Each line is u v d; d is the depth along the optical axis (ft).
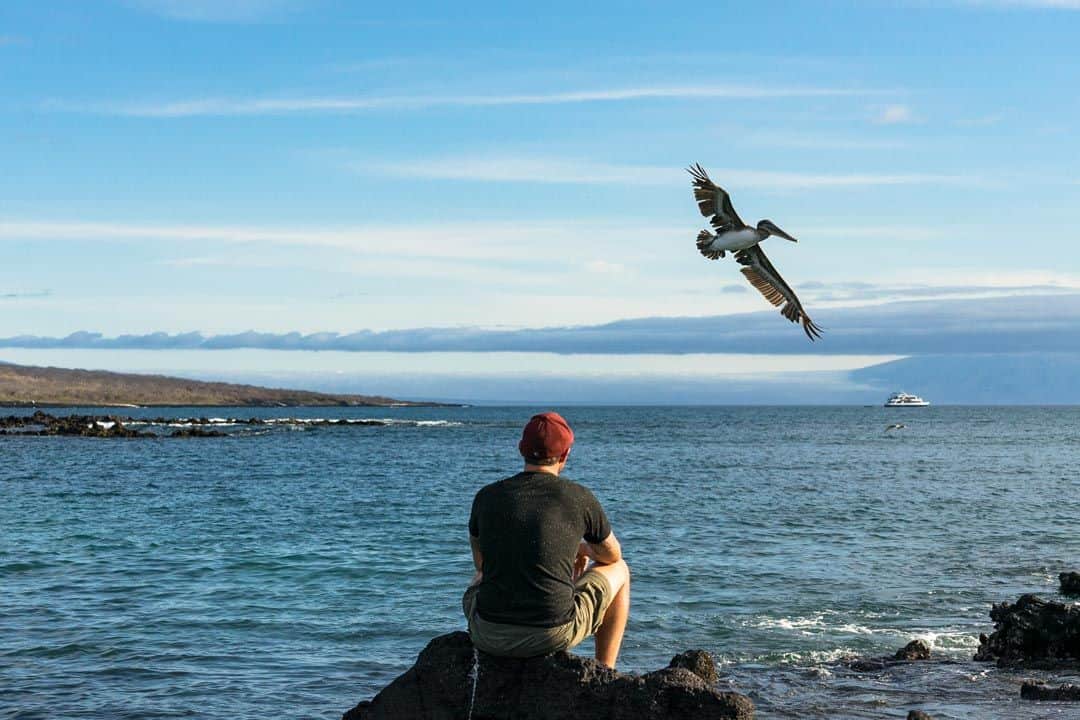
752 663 44.86
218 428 386.93
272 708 38.06
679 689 24.13
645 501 116.47
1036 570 69.10
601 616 25.00
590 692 24.25
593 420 583.17
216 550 75.31
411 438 317.22
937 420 607.78
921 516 102.22
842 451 245.65
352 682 41.70
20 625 50.49
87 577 63.67
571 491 24.13
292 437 317.42
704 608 55.98
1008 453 239.30
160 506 108.27
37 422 353.72
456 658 25.30
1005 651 45.24
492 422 513.45
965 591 61.31
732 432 386.93
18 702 38.27
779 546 79.51
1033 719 34.22
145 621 51.75
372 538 82.69
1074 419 646.33
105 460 194.90
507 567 23.62
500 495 23.94
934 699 37.81
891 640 49.49
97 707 37.86
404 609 55.26
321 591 59.98
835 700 37.83
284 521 94.68
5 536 82.17
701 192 36.70
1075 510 109.09
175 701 38.73
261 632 50.03
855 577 65.72
